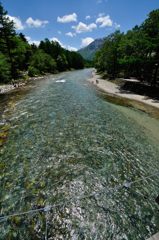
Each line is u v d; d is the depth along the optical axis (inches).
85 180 422.6
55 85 1752.0
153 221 340.2
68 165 468.1
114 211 354.0
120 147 573.0
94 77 2847.0
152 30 1503.4
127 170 468.8
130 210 358.0
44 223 324.5
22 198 370.9
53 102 1016.2
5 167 459.8
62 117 778.2
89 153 524.7
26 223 323.3
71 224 325.4
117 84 1991.9
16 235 305.0
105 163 486.6
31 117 772.0
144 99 1296.8
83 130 664.4
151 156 549.6
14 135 616.7
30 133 629.0
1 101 1079.0
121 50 1833.2
